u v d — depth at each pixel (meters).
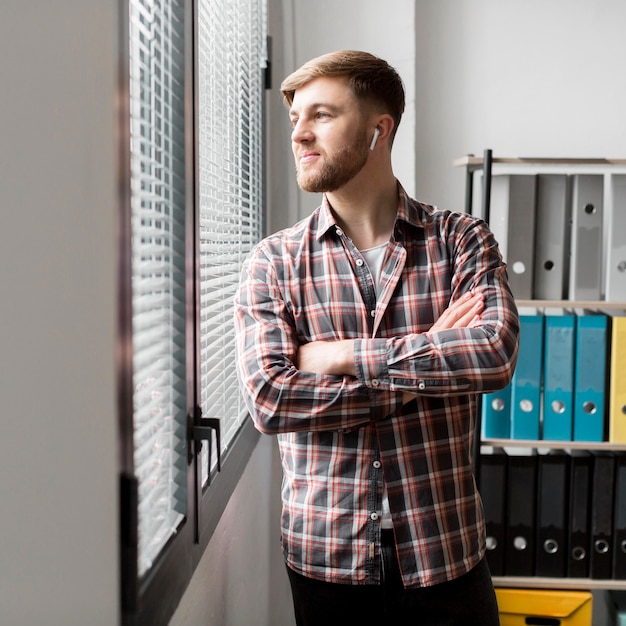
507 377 1.46
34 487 0.66
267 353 1.48
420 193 2.82
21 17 0.63
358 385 1.43
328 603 1.54
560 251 2.34
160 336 1.22
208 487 1.51
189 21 1.29
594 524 2.34
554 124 2.79
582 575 2.37
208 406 1.70
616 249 2.32
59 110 0.70
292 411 1.44
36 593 0.66
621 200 2.31
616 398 2.32
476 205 2.77
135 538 0.91
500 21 2.78
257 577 2.31
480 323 1.49
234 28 2.06
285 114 2.64
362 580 1.51
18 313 0.63
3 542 0.62
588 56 2.77
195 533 1.35
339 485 1.52
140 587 1.00
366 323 1.56
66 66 0.71
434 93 2.80
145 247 1.15
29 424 0.65
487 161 2.26
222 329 1.85
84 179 0.76
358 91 1.52
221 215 1.88
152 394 1.19
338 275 1.57
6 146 0.61
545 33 2.77
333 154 1.51
